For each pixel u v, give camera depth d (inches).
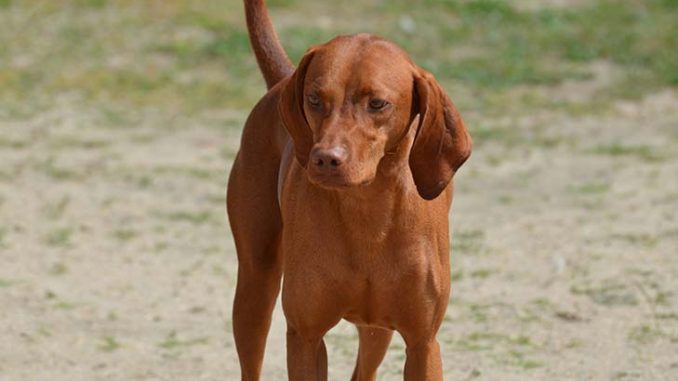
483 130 731.4
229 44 888.3
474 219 570.3
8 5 960.3
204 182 636.7
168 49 880.3
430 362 301.6
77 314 456.4
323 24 940.0
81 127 737.0
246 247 337.1
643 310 444.5
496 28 957.8
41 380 393.1
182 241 546.0
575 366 396.8
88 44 889.5
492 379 387.9
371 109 269.0
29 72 836.0
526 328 433.7
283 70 358.6
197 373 399.9
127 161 669.9
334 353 418.6
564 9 1015.0
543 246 526.6
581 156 678.5
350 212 286.4
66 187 622.5
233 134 730.2
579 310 448.5
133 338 433.4
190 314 458.9
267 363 409.7
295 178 298.0
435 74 847.1
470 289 477.1
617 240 529.3
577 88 824.3
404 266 290.5
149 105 784.9
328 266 291.7
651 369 390.6
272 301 338.6
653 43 916.0
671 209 571.8
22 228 558.6
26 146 696.4
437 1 1005.2
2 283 486.9
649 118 756.6
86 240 544.4
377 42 276.7
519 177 641.0
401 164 283.7
